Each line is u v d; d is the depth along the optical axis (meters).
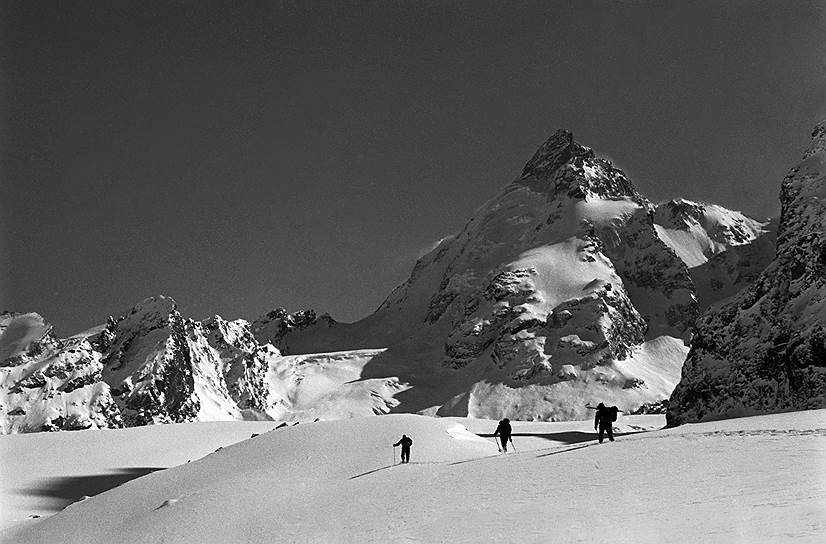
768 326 161.38
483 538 32.94
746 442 47.19
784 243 171.75
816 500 30.52
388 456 72.00
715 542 26.19
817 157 178.25
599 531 30.73
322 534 42.50
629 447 51.44
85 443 165.12
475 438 84.25
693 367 173.00
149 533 58.25
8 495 121.12
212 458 82.69
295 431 84.19
